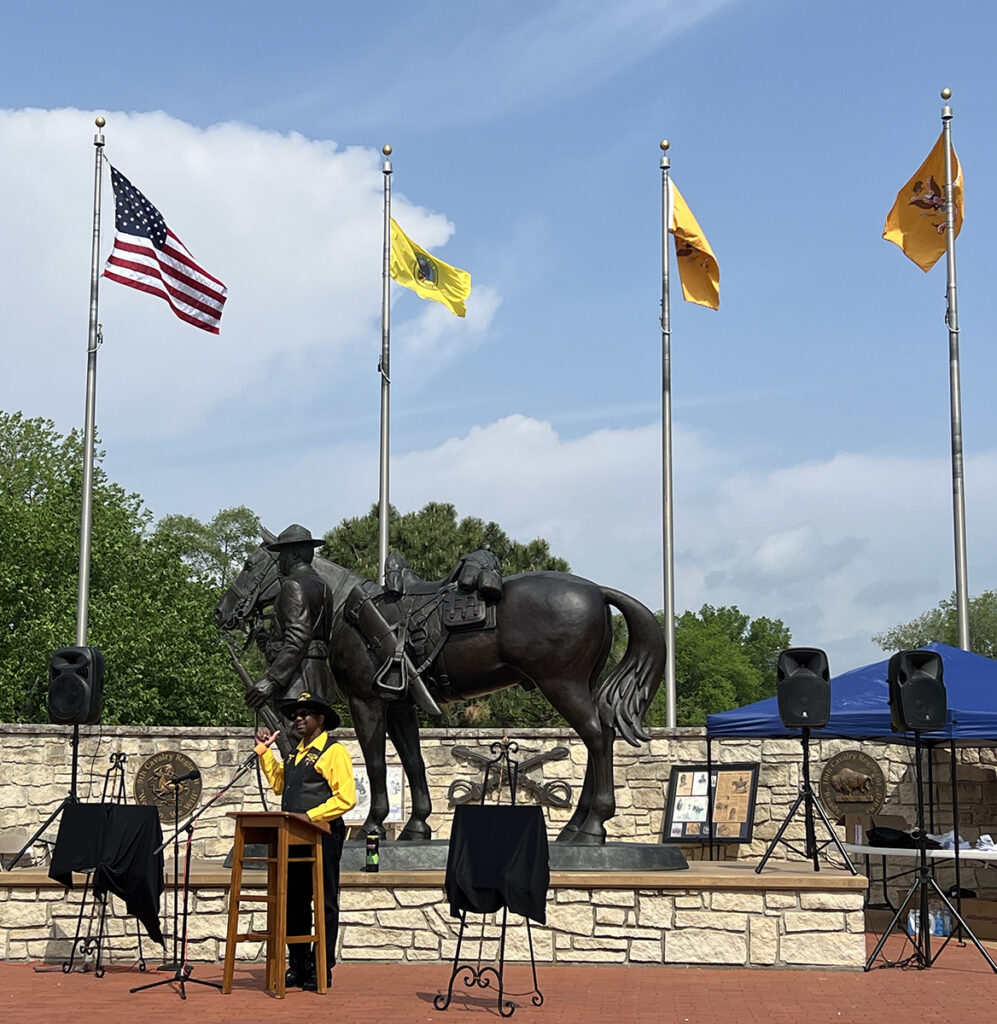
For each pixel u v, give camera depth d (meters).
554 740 16.56
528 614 11.17
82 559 19.38
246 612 12.09
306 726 9.55
